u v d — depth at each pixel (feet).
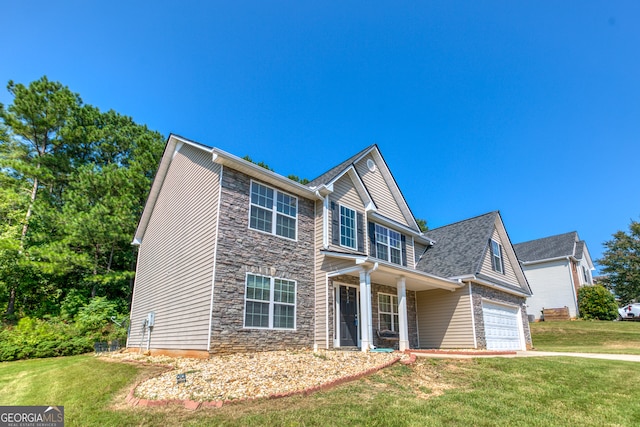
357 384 22.25
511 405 20.58
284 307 38.04
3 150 77.66
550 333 75.66
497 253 61.31
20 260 61.52
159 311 44.70
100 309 64.54
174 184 47.83
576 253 107.86
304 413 17.11
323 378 22.80
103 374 27.89
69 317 64.85
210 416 16.84
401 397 20.34
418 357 31.83
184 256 40.55
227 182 36.76
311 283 41.63
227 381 21.93
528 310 104.06
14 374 33.17
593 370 29.86
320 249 42.39
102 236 67.41
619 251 110.93
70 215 68.03
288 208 41.86
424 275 43.11
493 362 31.53
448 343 50.03
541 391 23.76
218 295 33.04
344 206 46.85
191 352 34.19
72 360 41.09
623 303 109.29
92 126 87.76
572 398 22.57
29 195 77.05
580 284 105.70
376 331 46.26
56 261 62.90
